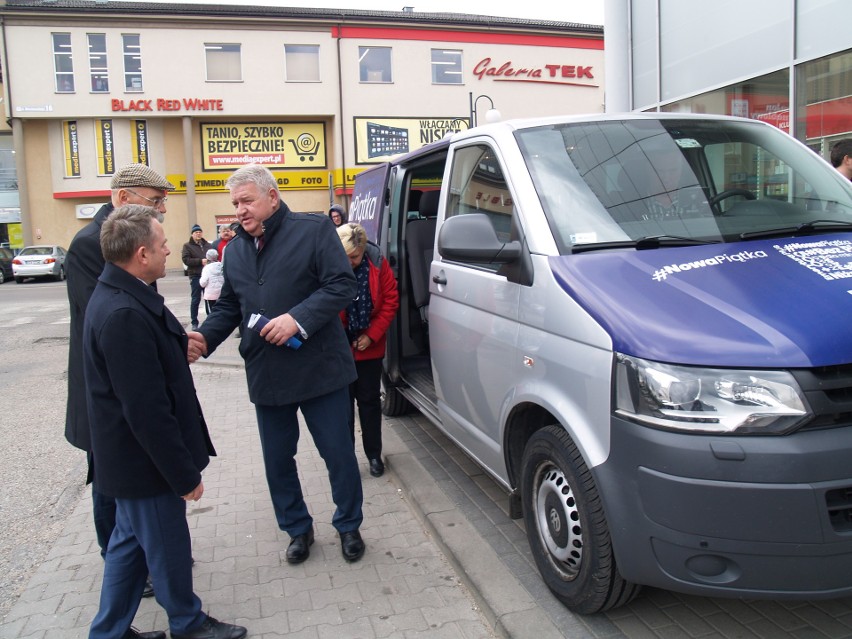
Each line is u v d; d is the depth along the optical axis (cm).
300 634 296
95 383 257
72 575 358
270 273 335
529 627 280
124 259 257
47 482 498
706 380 223
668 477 225
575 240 293
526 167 328
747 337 227
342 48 2978
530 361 295
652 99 915
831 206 327
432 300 427
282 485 359
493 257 314
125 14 2820
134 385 248
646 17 912
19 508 452
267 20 2902
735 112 785
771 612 287
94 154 2955
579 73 3209
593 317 256
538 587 311
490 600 301
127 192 317
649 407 230
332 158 3102
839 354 220
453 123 3102
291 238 337
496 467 348
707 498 220
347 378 351
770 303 241
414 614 309
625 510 241
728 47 784
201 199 3036
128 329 248
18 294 2167
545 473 300
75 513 440
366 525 400
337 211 837
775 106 731
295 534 362
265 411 348
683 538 225
